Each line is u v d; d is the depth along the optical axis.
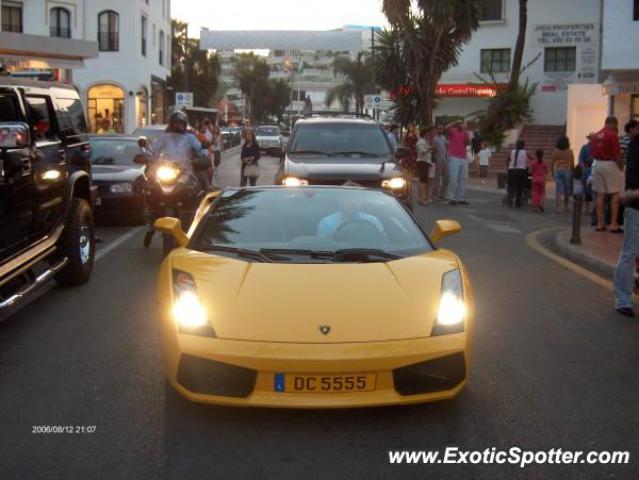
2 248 6.02
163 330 4.58
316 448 4.21
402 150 12.07
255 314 4.43
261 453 4.14
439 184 19.41
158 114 48.56
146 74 43.94
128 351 5.98
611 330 6.90
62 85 8.28
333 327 4.35
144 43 43.84
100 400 4.91
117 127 41.12
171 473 3.90
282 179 11.11
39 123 7.21
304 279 4.78
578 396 5.12
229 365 4.24
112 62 40.72
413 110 32.03
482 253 11.31
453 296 4.75
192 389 4.34
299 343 4.26
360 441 4.31
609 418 4.73
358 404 4.23
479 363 5.81
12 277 6.01
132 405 4.82
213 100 84.38
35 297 7.85
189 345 4.31
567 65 35.44
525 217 16.41
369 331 4.36
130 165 14.42
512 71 32.16
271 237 5.52
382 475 3.91
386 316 4.47
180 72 65.44
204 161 10.11
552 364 5.83
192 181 10.05
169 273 4.96
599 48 34.72
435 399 4.40
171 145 9.95
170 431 4.41
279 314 4.42
